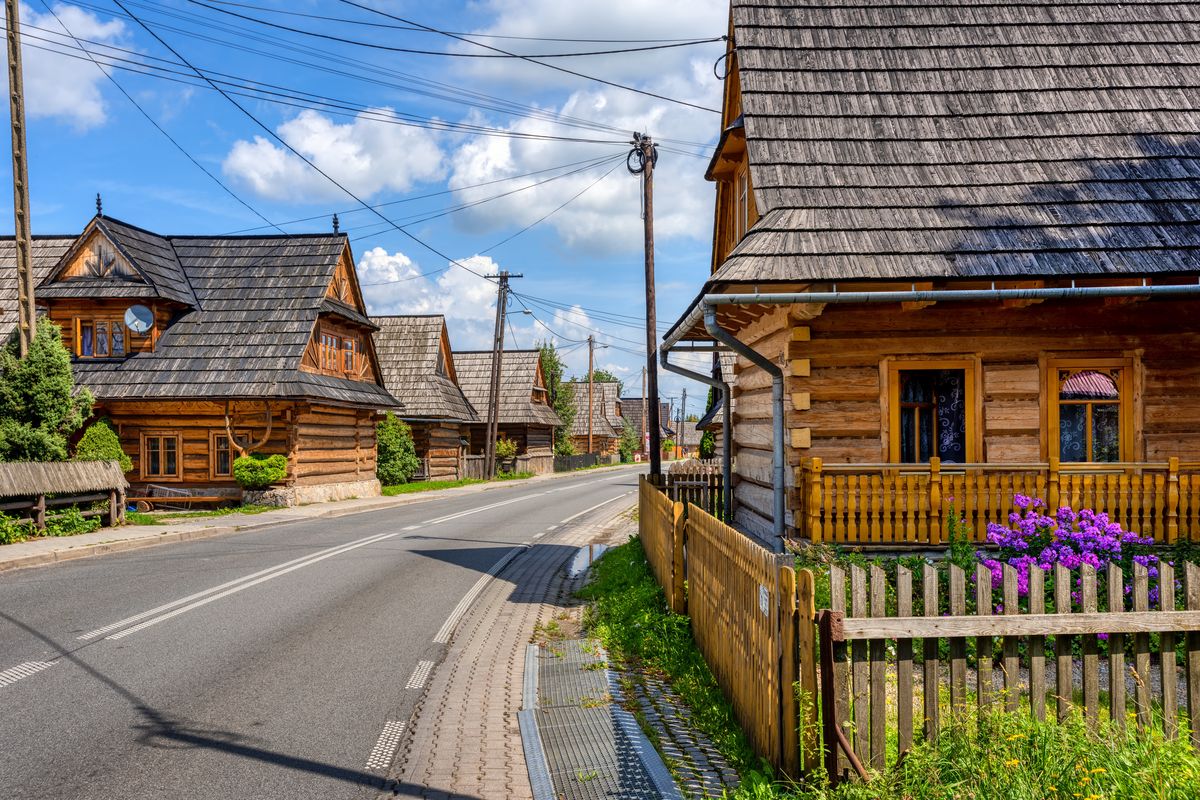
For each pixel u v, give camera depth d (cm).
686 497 1470
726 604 595
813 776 414
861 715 420
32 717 582
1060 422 1012
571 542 1673
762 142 1059
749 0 1205
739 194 1418
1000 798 374
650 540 1175
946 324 1006
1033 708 443
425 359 4022
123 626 849
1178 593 754
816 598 745
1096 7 1200
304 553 1408
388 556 1380
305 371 2477
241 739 552
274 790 475
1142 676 457
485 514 2239
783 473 1019
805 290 948
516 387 5144
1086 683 451
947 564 823
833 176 1025
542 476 4947
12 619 875
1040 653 442
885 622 420
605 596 1048
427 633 862
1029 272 903
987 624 432
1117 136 1054
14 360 1734
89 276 2492
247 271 2689
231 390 2322
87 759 512
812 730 422
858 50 1162
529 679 707
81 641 787
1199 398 999
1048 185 1001
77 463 1639
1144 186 991
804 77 1126
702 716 579
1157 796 370
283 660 741
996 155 1044
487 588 1129
